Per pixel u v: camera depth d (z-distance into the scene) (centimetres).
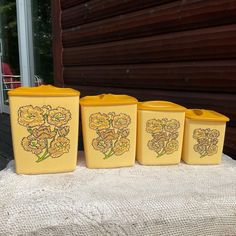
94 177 108
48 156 107
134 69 235
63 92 106
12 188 98
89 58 290
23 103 103
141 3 221
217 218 95
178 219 92
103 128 112
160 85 212
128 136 114
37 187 99
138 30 227
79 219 88
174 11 194
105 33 264
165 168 119
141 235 90
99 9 268
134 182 106
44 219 87
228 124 166
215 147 124
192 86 186
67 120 107
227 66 163
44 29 427
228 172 118
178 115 118
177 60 196
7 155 285
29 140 105
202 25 176
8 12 490
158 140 118
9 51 497
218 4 166
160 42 207
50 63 421
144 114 116
